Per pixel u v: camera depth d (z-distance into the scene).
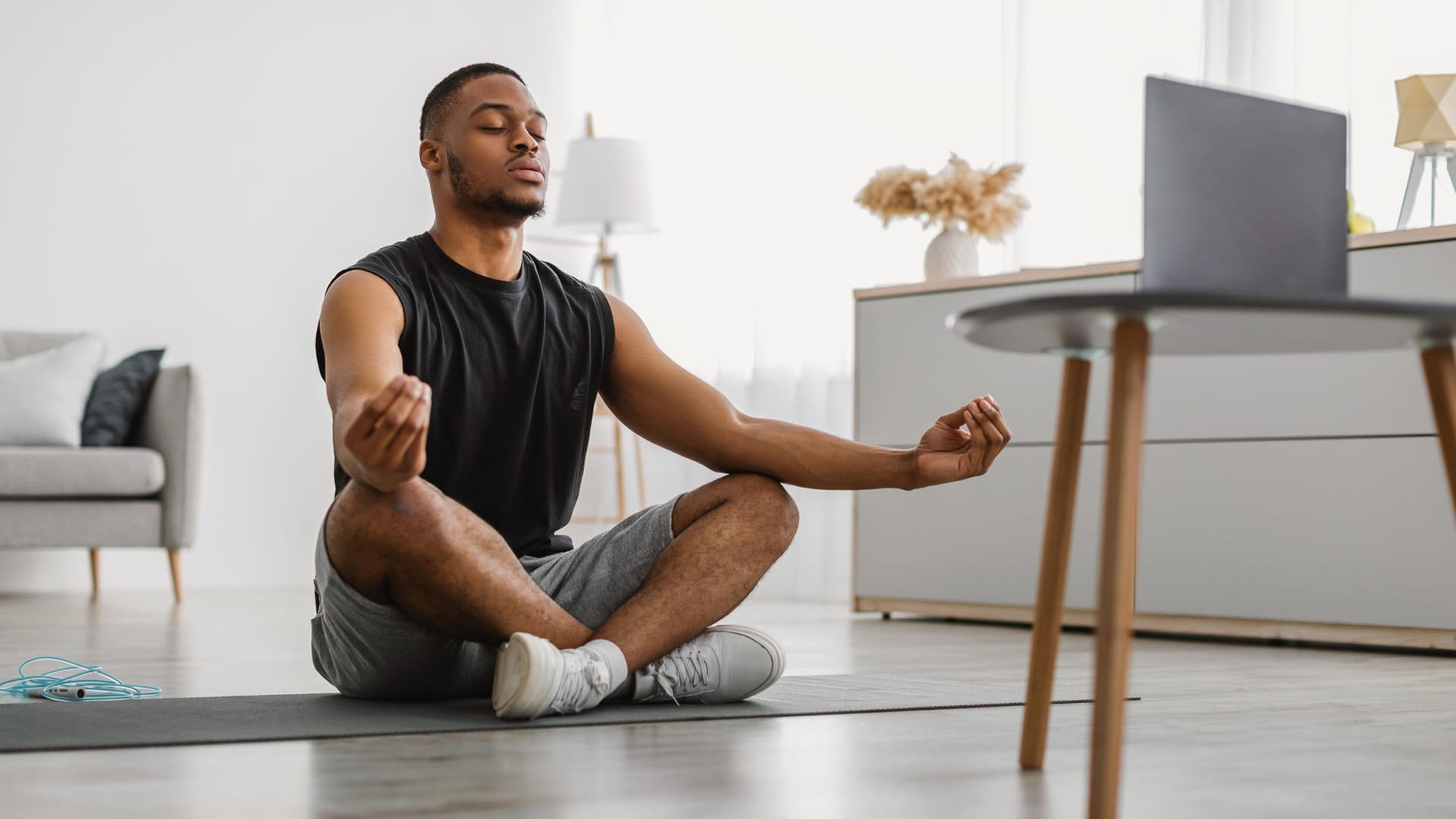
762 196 5.36
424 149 1.87
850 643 3.14
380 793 1.22
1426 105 3.22
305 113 5.68
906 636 3.35
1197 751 1.52
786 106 5.29
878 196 4.12
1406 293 3.02
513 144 1.82
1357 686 2.28
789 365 5.22
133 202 5.38
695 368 5.62
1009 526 3.74
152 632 3.26
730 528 1.79
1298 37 3.89
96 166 5.32
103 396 4.59
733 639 1.83
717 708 1.80
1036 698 1.37
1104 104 4.35
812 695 1.99
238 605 4.35
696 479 5.78
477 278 1.85
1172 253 1.20
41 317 5.22
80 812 1.14
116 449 4.44
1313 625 3.17
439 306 1.82
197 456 4.48
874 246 4.97
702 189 5.61
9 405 4.47
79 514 4.35
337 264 5.73
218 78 5.53
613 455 5.97
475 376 1.83
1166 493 3.44
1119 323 1.03
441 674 1.80
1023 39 4.54
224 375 5.52
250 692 2.04
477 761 1.39
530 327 1.89
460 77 1.88
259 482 5.56
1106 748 1.00
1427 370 1.18
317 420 5.68
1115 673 1.00
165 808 1.16
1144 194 1.20
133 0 5.39
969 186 3.99
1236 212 1.23
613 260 5.64
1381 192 3.71
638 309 5.90
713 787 1.26
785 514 1.82
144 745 1.47
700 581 1.77
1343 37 3.81
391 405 1.30
